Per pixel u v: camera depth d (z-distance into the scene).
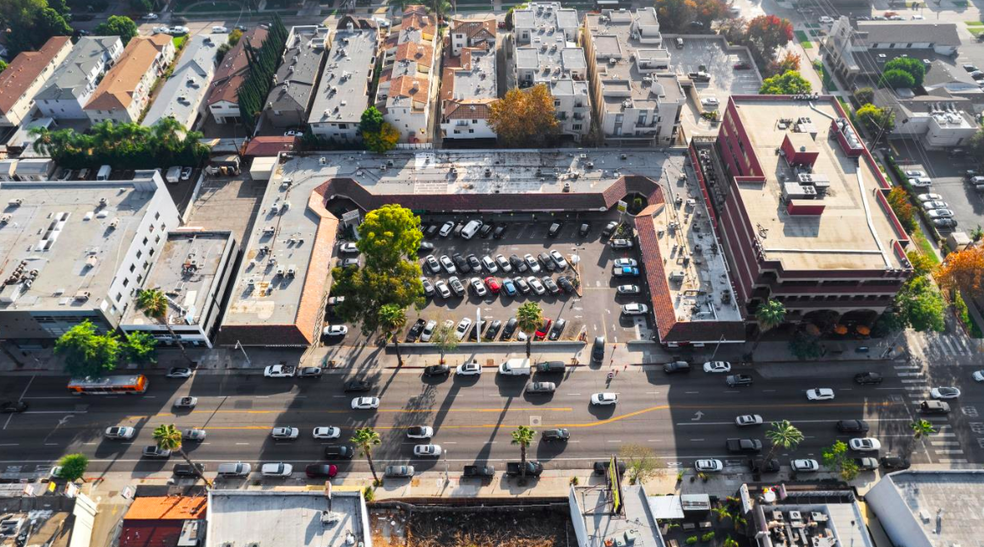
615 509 110.75
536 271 162.12
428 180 178.12
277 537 106.38
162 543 112.50
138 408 137.75
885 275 132.50
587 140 190.25
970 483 110.62
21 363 145.00
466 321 151.00
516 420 135.50
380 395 139.62
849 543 108.38
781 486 115.25
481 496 124.06
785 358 144.62
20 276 140.75
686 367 141.38
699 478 126.31
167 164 189.50
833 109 169.75
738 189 148.75
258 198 182.62
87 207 156.50
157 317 143.00
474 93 196.62
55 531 114.25
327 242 163.00
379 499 124.00
